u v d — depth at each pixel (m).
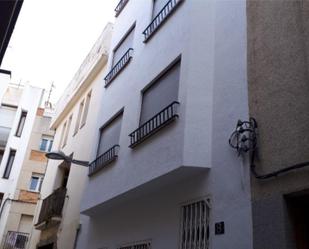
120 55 11.24
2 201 23.30
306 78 4.56
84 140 13.40
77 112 15.61
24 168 26.09
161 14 8.57
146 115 8.05
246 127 5.36
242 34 6.20
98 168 9.55
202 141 6.08
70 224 12.30
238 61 6.09
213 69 6.71
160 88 7.75
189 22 7.06
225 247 5.14
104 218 9.89
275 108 4.95
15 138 24.84
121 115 9.60
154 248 6.96
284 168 4.49
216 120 6.17
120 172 8.23
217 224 5.41
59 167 16.41
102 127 10.66
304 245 4.31
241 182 5.21
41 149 27.23
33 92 26.53
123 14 11.84
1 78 9.81
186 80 6.51
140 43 9.45
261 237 4.58
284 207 4.39
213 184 5.78
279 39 5.24
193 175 6.29
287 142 4.59
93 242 10.10
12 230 23.61
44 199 15.94
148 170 6.90
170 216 6.70
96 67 13.61
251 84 5.60
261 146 5.00
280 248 4.27
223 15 6.96
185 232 6.16
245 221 4.92
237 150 5.41
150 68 8.34
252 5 6.12
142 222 7.74
